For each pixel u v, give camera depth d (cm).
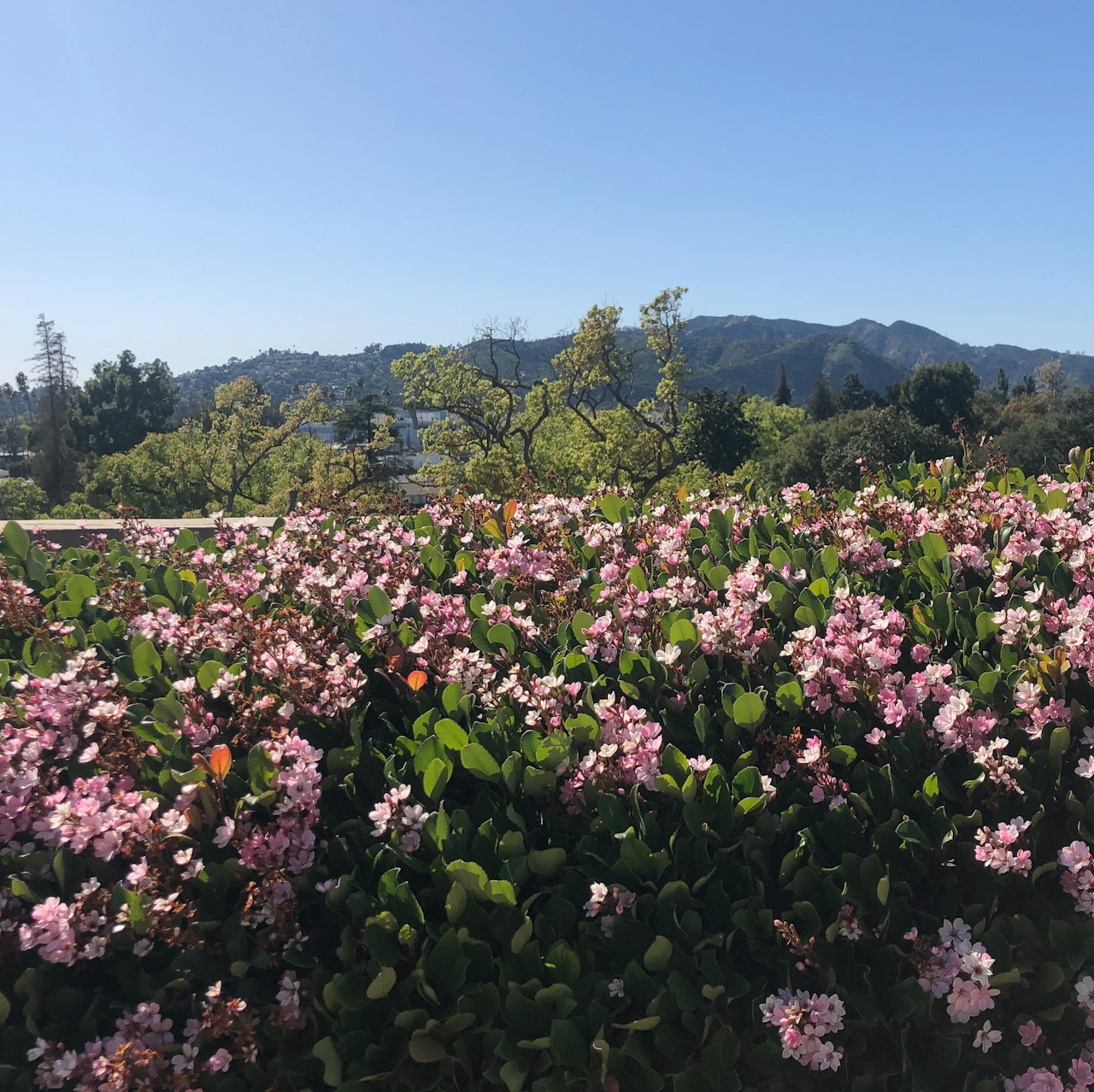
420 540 440
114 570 410
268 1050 197
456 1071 192
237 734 250
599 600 327
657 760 229
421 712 280
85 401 9369
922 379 8625
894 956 204
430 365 3859
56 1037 195
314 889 214
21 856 218
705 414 5338
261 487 5900
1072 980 206
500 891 196
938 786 226
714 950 202
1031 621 272
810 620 305
